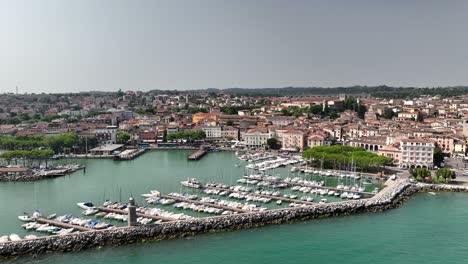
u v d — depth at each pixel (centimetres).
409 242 19662
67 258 17875
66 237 18800
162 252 18525
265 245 19350
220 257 18075
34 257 17938
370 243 19575
